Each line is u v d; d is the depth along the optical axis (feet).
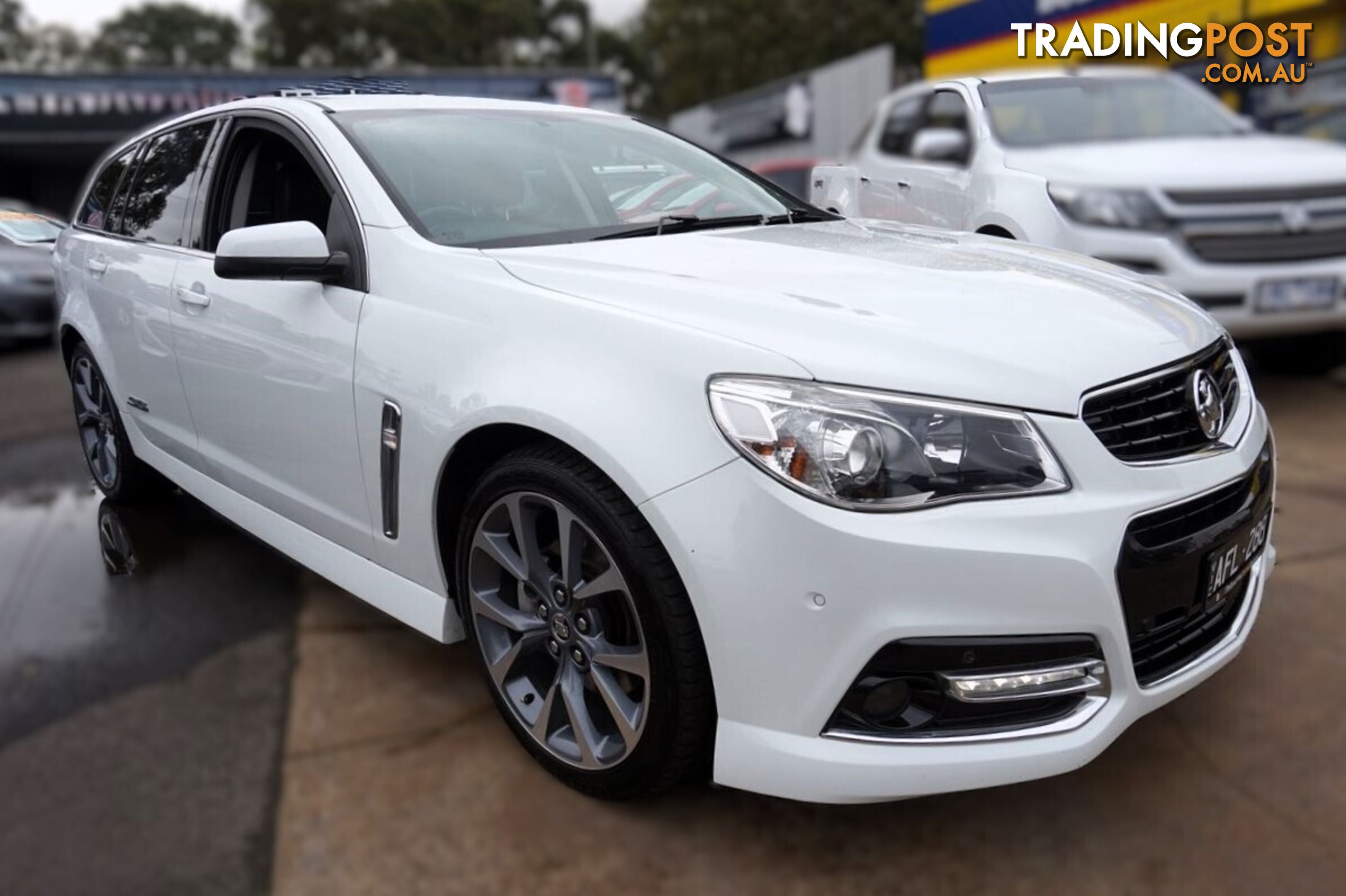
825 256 7.73
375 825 6.90
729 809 7.01
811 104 64.34
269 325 8.64
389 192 8.21
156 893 6.30
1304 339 17.29
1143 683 6.23
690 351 6.03
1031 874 6.36
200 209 10.17
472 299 7.16
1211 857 6.44
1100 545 5.69
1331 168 15.08
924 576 5.49
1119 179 14.75
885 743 5.81
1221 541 6.37
